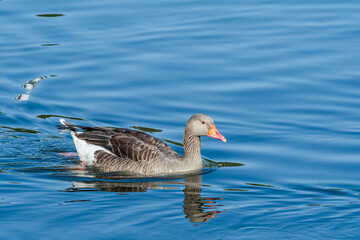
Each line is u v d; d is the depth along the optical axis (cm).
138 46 2388
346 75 2136
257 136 1798
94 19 2639
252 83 2109
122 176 1593
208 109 1952
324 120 1877
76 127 1784
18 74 2197
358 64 2209
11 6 2805
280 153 1695
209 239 1195
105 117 1917
